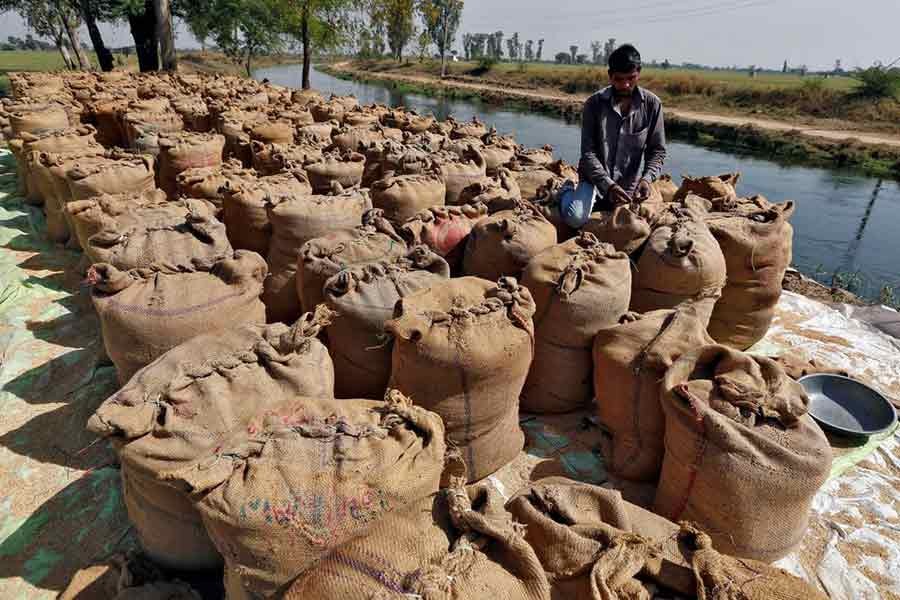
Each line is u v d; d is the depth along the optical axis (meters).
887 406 3.55
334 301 3.22
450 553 1.77
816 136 22.66
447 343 2.69
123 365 3.29
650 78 37.88
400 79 50.00
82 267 5.23
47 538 2.75
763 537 2.48
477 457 2.95
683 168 18.97
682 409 2.56
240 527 1.84
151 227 3.95
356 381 3.30
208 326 3.24
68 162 5.59
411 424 2.15
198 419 2.29
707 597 1.86
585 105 4.67
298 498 1.87
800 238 12.48
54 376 3.91
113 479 3.02
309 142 6.77
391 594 1.62
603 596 1.83
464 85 46.03
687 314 3.06
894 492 3.16
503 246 3.91
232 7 24.70
